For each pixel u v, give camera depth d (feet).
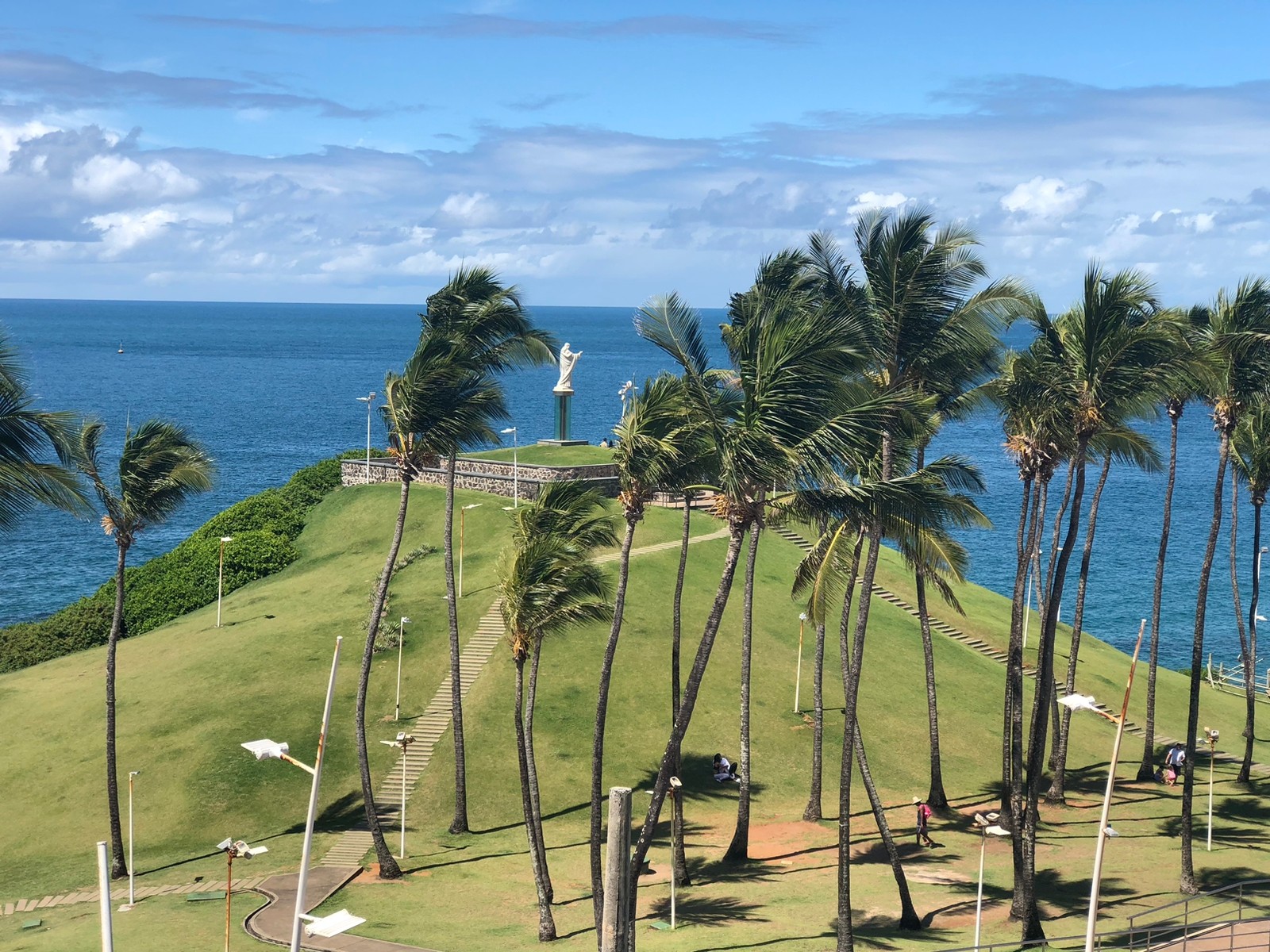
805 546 322.96
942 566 190.39
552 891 164.45
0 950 139.95
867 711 240.94
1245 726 268.82
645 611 266.16
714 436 121.08
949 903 151.94
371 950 137.49
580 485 165.37
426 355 170.81
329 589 293.84
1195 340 164.86
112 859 174.91
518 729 152.15
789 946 134.31
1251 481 221.87
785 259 175.01
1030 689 265.95
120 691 239.30
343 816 197.26
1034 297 131.75
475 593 273.13
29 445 84.23
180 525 520.01
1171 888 156.15
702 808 201.57
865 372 130.93
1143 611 429.79
